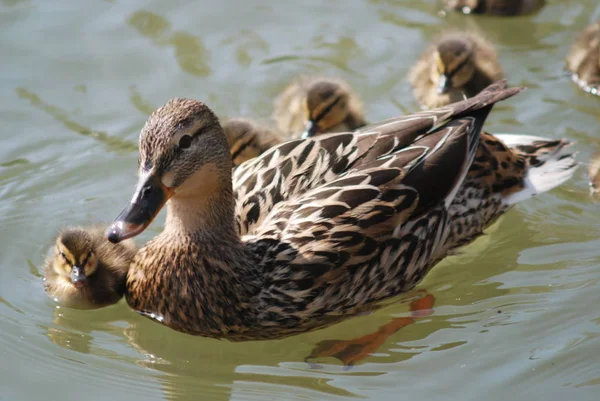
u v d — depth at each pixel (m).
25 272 12.41
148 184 10.32
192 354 11.29
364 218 11.23
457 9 17.88
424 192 11.59
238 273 11.03
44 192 13.80
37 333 11.41
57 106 15.30
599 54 15.78
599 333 11.14
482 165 12.54
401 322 11.62
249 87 15.92
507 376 10.56
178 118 10.45
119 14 17.22
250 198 11.66
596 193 13.83
